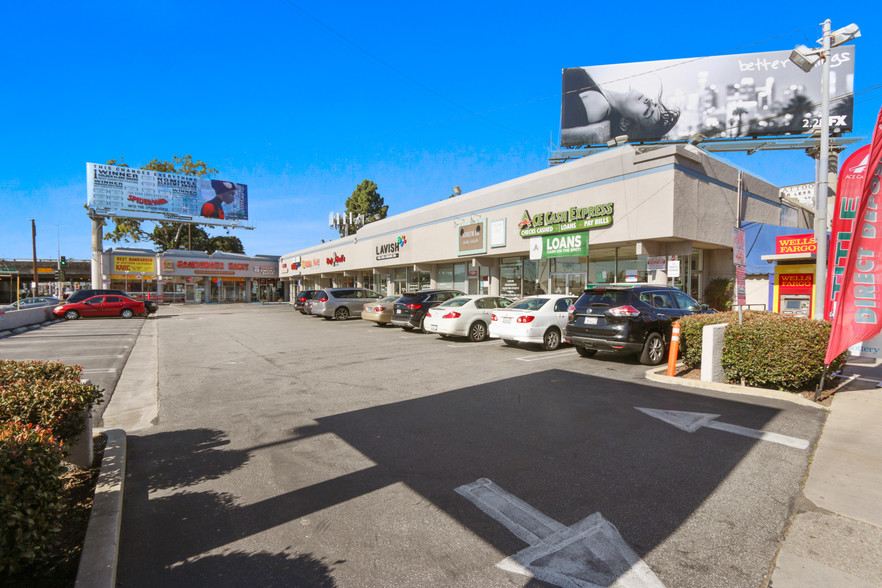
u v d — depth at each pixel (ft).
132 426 18.79
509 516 10.93
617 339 28.76
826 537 9.87
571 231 55.31
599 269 58.03
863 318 19.69
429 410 19.76
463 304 44.42
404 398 21.91
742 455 14.32
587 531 10.23
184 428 18.13
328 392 23.43
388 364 31.32
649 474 13.06
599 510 11.12
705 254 58.34
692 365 26.91
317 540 10.09
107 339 51.08
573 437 16.14
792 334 20.88
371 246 104.27
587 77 86.28
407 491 12.30
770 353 21.36
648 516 10.82
